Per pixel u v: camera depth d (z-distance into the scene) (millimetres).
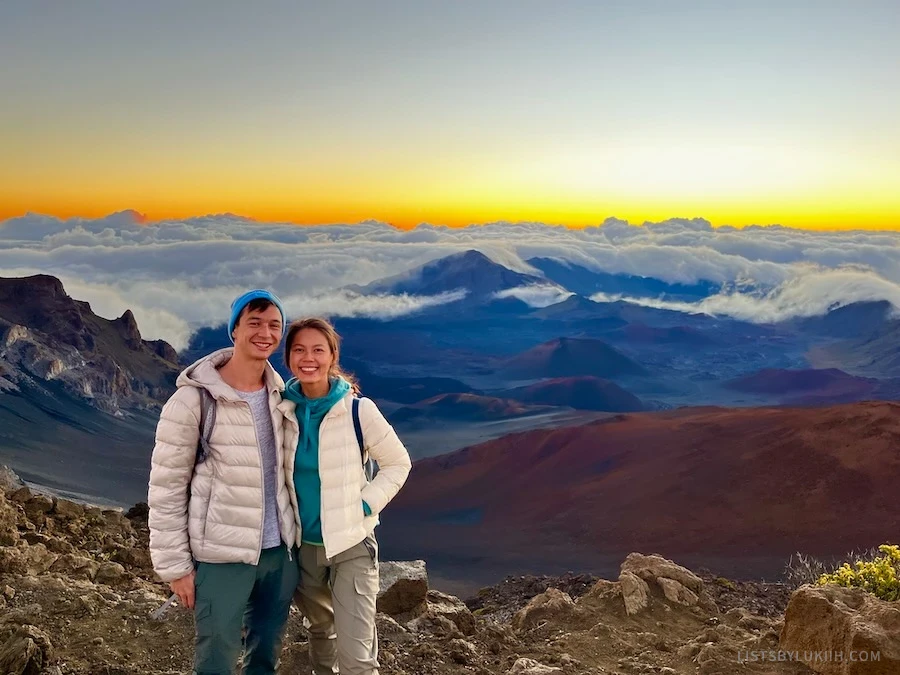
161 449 3355
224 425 3400
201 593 3393
